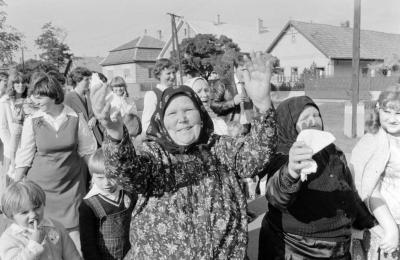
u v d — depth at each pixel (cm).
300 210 238
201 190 202
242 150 208
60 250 261
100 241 287
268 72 200
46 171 336
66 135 341
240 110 456
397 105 251
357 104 1150
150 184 200
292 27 4038
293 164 198
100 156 280
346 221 243
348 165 281
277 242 251
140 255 199
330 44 3875
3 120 516
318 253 239
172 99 205
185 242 194
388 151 260
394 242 255
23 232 249
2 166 549
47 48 3725
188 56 3288
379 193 268
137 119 422
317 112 258
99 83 176
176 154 206
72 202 344
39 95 336
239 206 209
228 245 200
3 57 2961
